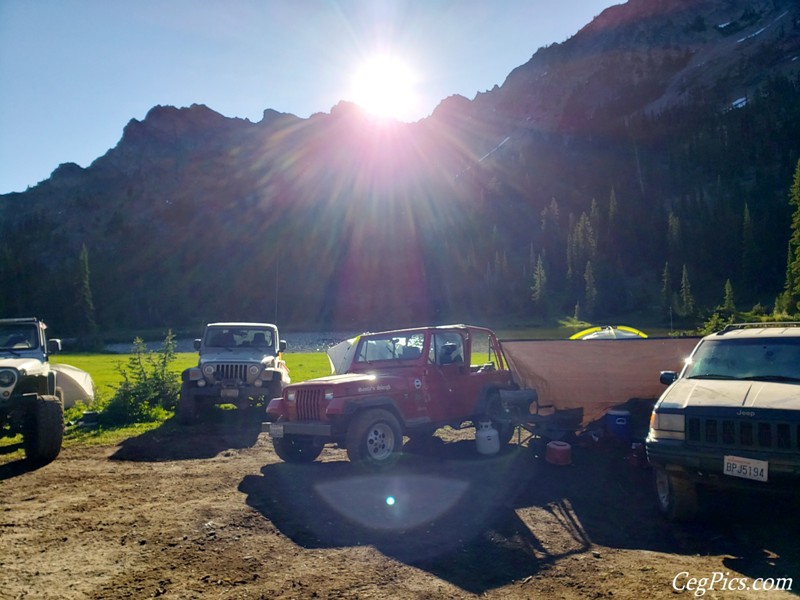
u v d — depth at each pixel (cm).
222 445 1018
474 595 418
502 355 1058
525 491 702
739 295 11800
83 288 10812
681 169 19075
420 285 15800
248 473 811
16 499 681
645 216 15112
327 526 574
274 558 490
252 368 1212
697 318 10425
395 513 615
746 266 11956
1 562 484
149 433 1116
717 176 17738
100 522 589
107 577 453
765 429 514
